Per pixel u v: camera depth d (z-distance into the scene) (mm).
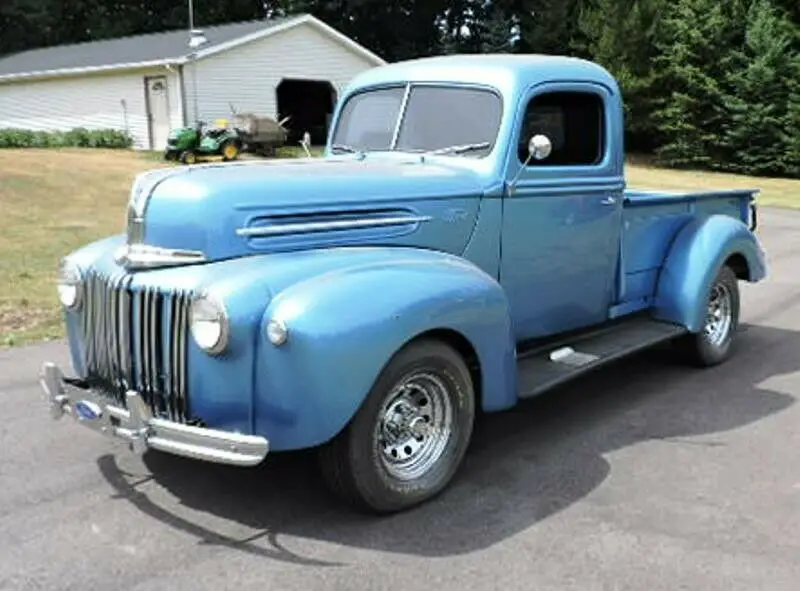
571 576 3375
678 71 29891
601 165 5277
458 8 47062
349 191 4172
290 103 32625
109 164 20969
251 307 3510
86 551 3590
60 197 15891
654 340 5598
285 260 3824
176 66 25422
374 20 46344
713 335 6336
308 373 3484
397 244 4305
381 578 3371
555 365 4961
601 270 5469
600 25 32625
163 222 3869
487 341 4117
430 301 3797
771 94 28484
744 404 5473
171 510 3969
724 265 6312
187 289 3621
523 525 3814
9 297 8594
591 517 3885
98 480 4301
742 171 29500
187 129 22594
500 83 4730
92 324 4094
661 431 4988
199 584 3330
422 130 4988
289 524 3832
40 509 3977
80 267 4215
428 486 4012
